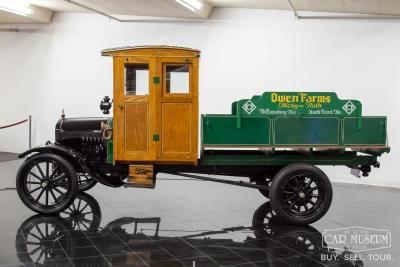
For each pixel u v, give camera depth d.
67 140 5.55
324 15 7.92
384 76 7.46
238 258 3.77
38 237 4.27
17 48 10.81
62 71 10.36
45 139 10.62
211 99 9.00
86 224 4.75
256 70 8.60
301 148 4.96
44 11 10.06
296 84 8.25
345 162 5.10
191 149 4.89
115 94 4.93
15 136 10.97
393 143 7.41
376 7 6.92
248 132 4.89
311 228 4.72
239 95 8.76
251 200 6.09
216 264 3.62
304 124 4.92
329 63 7.94
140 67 4.91
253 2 7.89
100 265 3.56
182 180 7.78
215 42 8.93
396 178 7.39
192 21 9.10
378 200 6.27
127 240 4.22
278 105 4.92
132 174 4.98
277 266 3.60
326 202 4.82
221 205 5.76
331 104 4.95
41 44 10.55
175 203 5.85
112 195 6.30
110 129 5.01
